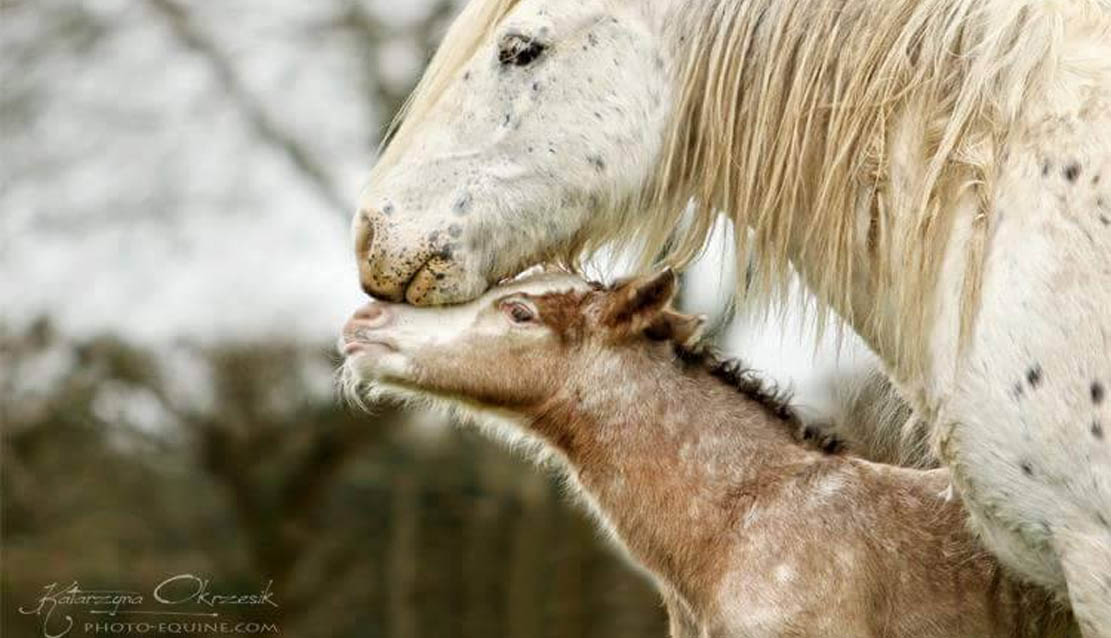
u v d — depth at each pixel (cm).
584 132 898
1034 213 799
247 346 2805
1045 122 809
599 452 1055
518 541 2534
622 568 2483
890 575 980
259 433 2758
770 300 894
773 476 1018
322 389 2761
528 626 2503
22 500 2748
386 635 2639
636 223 916
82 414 2820
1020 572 858
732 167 893
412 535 2597
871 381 1052
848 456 1029
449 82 927
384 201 914
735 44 888
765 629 982
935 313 837
